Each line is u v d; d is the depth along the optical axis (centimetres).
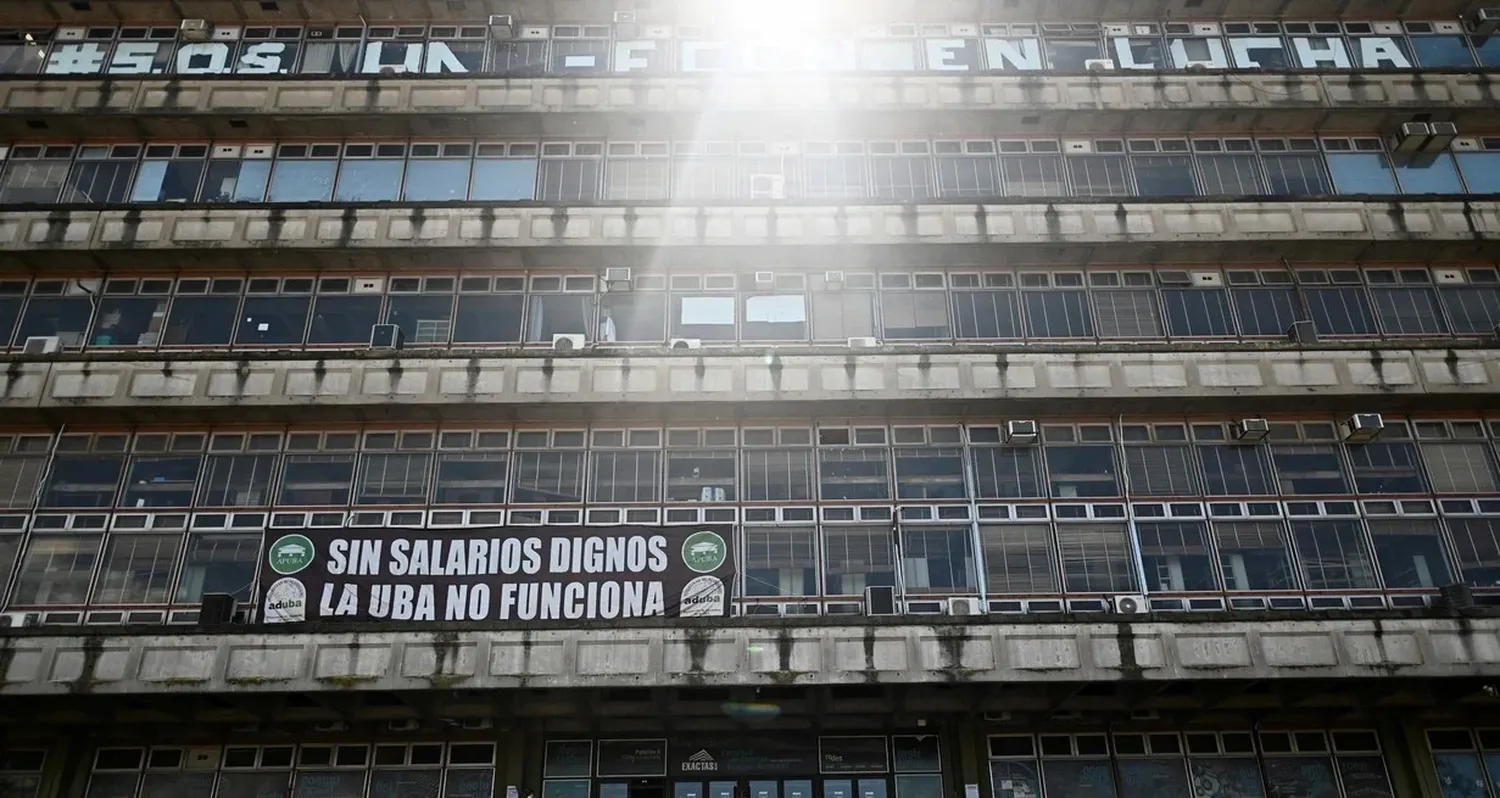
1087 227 2220
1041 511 2023
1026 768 1888
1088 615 1748
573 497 2025
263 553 1831
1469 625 1747
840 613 1928
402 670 1698
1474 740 1914
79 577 1944
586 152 2358
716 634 1730
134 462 2044
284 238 2181
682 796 1862
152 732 1880
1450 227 2228
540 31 2505
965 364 2070
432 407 2038
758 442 2080
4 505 1994
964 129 2389
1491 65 2480
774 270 2252
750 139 2373
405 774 1869
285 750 1889
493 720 1881
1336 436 2098
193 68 2450
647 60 2478
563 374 2059
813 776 1877
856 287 2239
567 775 1873
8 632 1727
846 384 2050
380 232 2194
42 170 2330
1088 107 2334
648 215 2222
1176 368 2080
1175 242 2206
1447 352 2100
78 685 1689
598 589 1819
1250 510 2028
